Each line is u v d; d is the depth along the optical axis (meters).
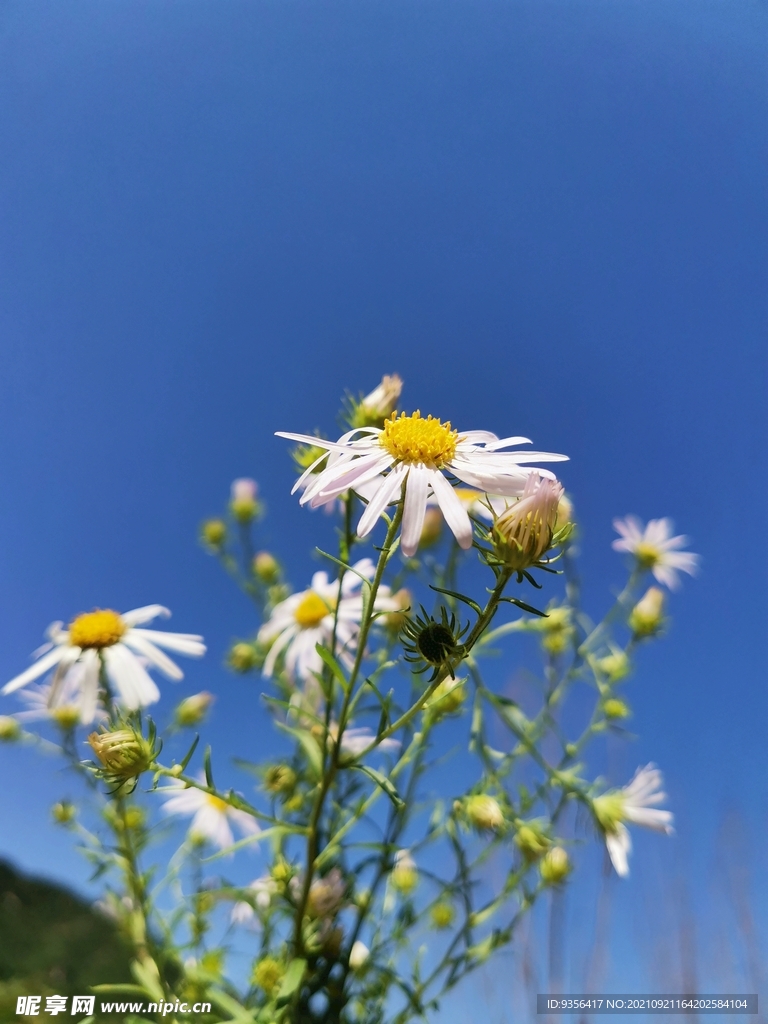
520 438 0.12
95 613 0.16
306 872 0.12
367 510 0.11
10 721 0.18
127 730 0.11
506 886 0.14
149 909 0.14
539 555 0.10
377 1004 0.14
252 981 0.14
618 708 0.17
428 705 0.12
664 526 0.21
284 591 0.20
